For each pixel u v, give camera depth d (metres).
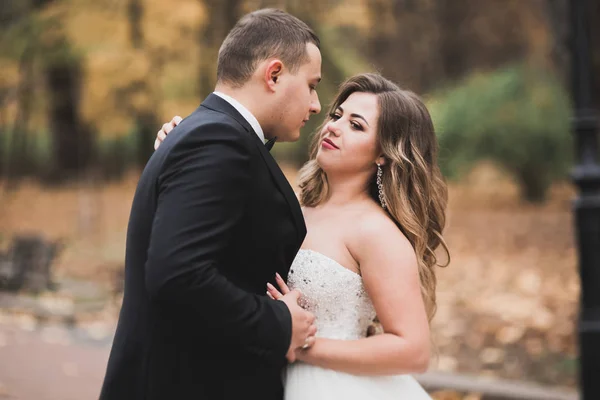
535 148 15.04
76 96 16.05
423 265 2.60
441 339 6.73
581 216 4.07
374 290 2.41
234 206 2.03
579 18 4.13
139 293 2.15
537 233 13.27
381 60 22.59
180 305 1.94
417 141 2.59
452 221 15.29
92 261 10.69
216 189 1.99
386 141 2.54
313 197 2.72
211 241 1.96
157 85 10.12
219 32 10.59
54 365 5.55
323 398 2.37
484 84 15.18
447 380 5.18
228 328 1.98
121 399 2.15
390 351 2.33
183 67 10.20
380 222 2.47
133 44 10.02
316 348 2.36
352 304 2.49
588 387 4.01
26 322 7.05
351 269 2.49
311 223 2.61
